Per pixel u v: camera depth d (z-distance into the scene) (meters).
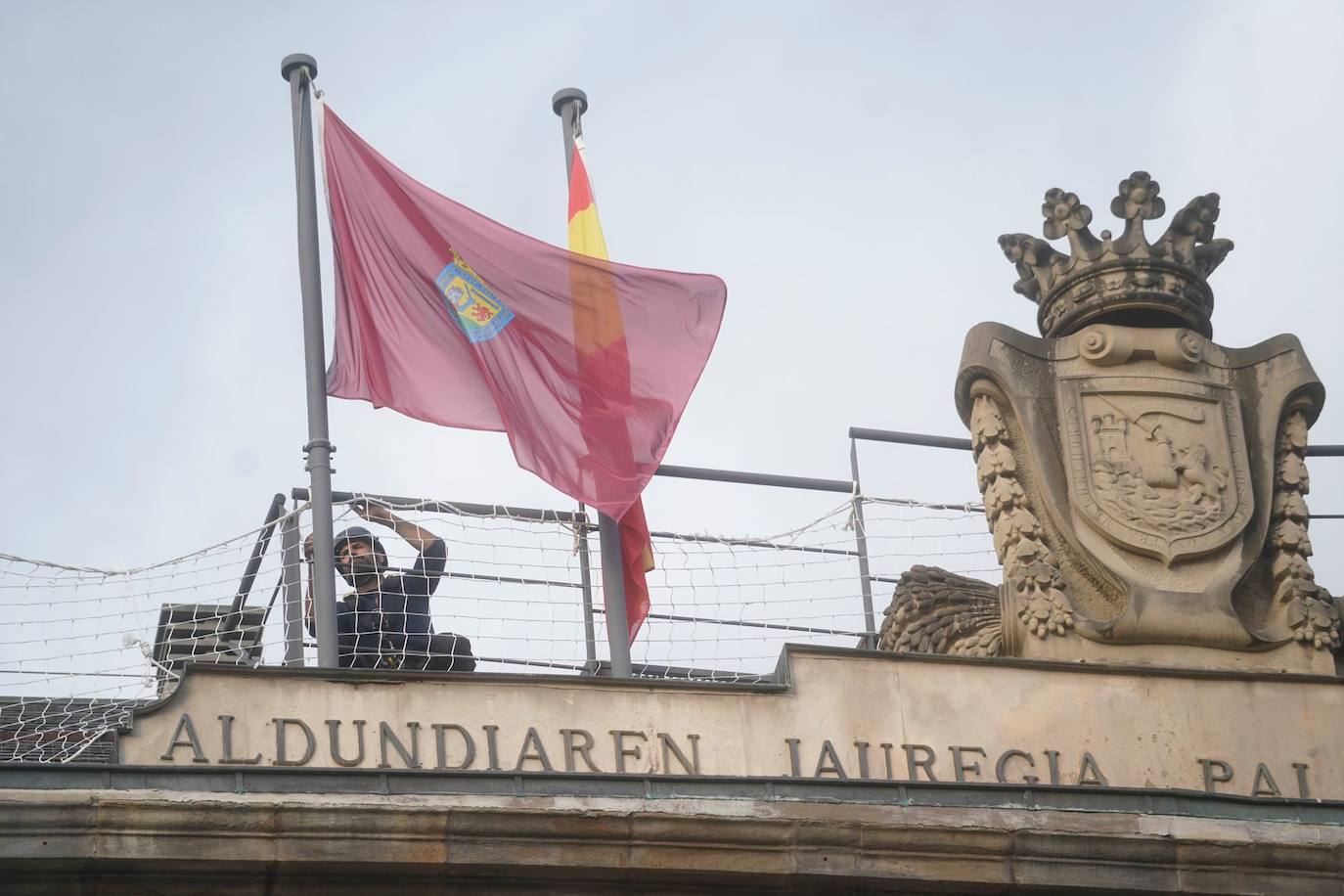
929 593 24.31
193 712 21.08
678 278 25.20
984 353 24.03
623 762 21.50
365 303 24.98
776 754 21.75
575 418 24.64
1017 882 20.92
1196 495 23.62
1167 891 21.09
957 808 21.16
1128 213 24.78
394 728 21.28
